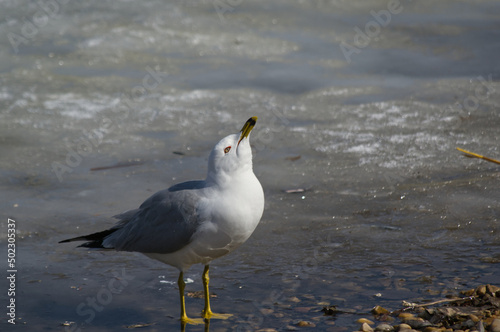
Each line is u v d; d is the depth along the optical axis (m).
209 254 7.98
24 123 15.36
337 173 12.75
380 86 18.03
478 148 13.62
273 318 8.02
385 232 10.40
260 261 9.61
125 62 19.61
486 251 9.62
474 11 25.30
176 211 7.80
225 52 20.64
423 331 7.46
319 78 18.62
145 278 9.24
